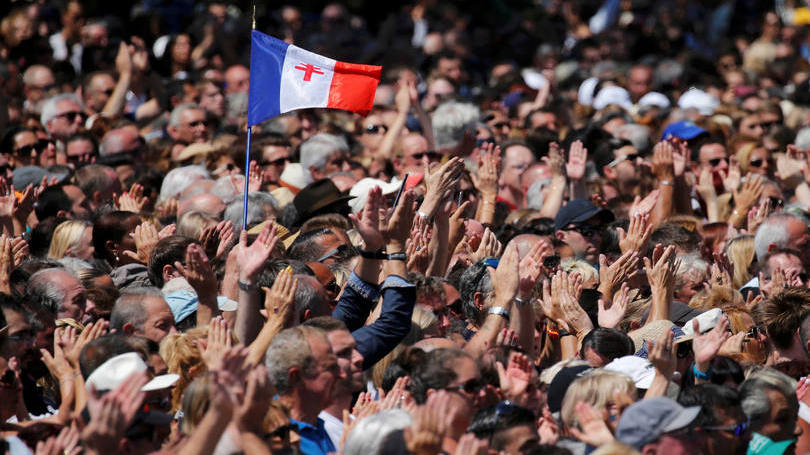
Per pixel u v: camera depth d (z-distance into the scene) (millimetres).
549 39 81562
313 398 18547
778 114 51312
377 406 19391
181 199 34719
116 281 26734
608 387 18578
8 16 57375
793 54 78250
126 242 28297
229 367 15984
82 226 29438
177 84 55688
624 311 24000
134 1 69938
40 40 57312
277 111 25438
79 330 22453
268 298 20375
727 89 67438
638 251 27172
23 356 21016
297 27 76688
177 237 25312
